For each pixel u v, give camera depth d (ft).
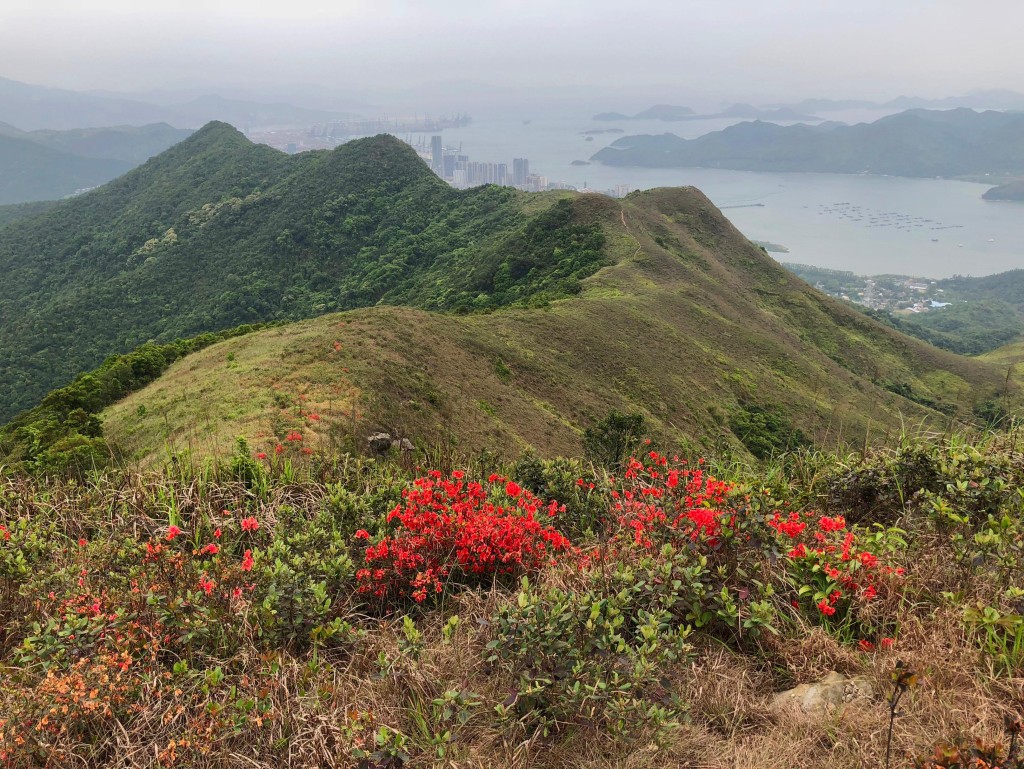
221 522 14.79
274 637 10.30
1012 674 8.86
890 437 18.53
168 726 8.75
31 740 8.39
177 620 10.32
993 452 15.97
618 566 11.07
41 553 13.94
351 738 8.09
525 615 9.58
